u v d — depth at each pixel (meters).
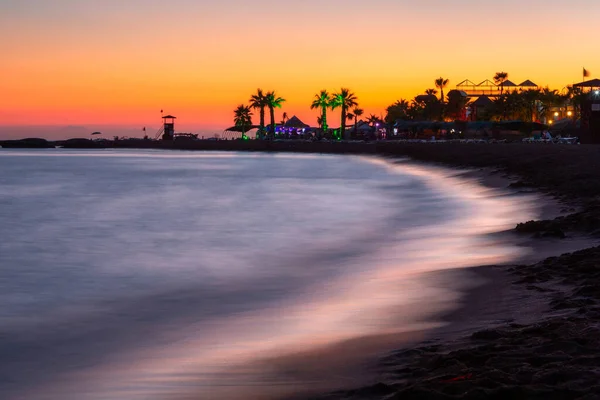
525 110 150.38
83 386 7.99
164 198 44.16
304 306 12.24
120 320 11.83
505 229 21.06
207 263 18.66
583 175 35.16
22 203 41.06
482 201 33.00
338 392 6.93
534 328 8.16
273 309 12.14
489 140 111.81
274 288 14.52
